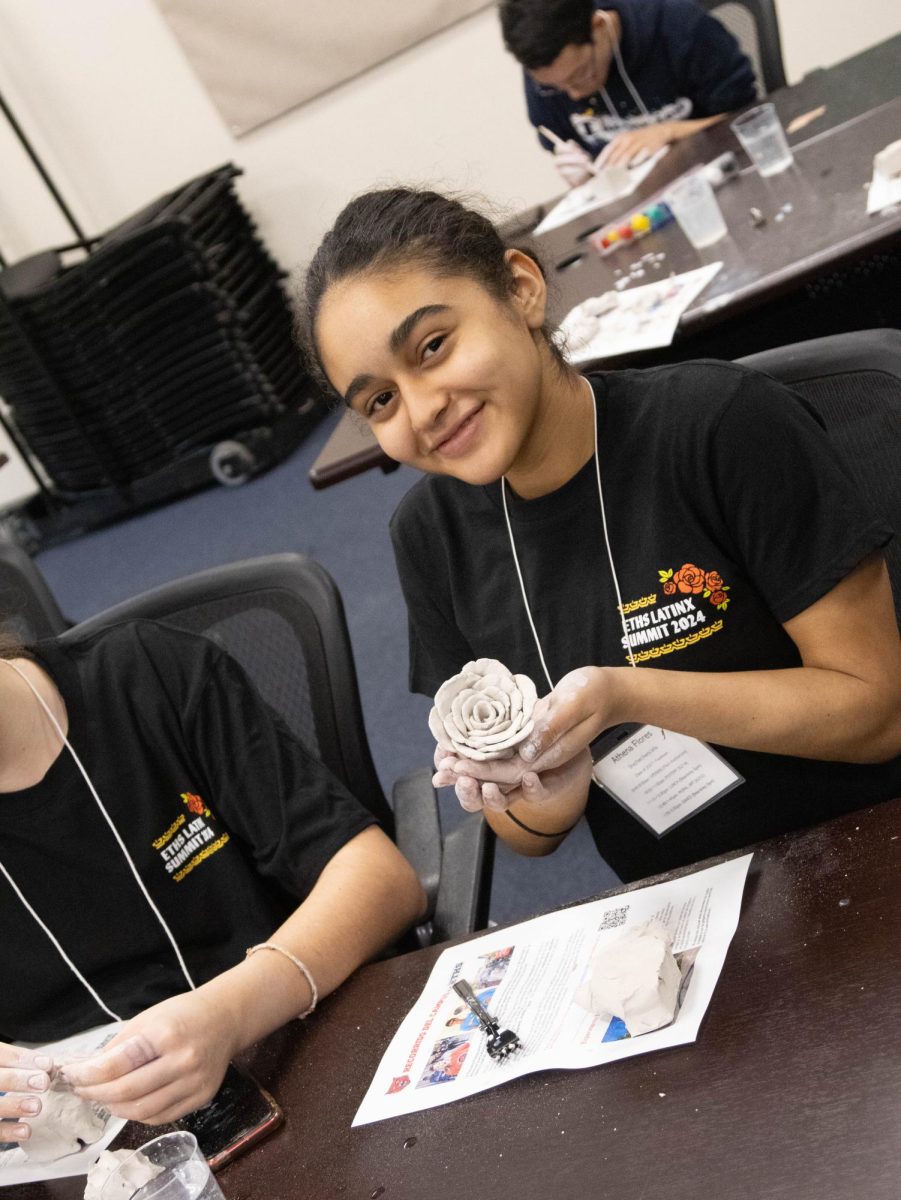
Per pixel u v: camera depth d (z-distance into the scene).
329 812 1.25
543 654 1.18
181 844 1.28
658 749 1.11
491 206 1.12
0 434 5.54
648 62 2.94
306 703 1.44
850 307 2.20
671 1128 0.76
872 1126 0.69
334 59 4.69
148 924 1.28
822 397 1.16
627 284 2.17
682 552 1.08
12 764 1.22
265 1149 0.94
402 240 0.92
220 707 1.28
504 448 0.95
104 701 1.27
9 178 5.17
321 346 0.96
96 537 5.20
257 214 5.08
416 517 1.24
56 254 4.77
